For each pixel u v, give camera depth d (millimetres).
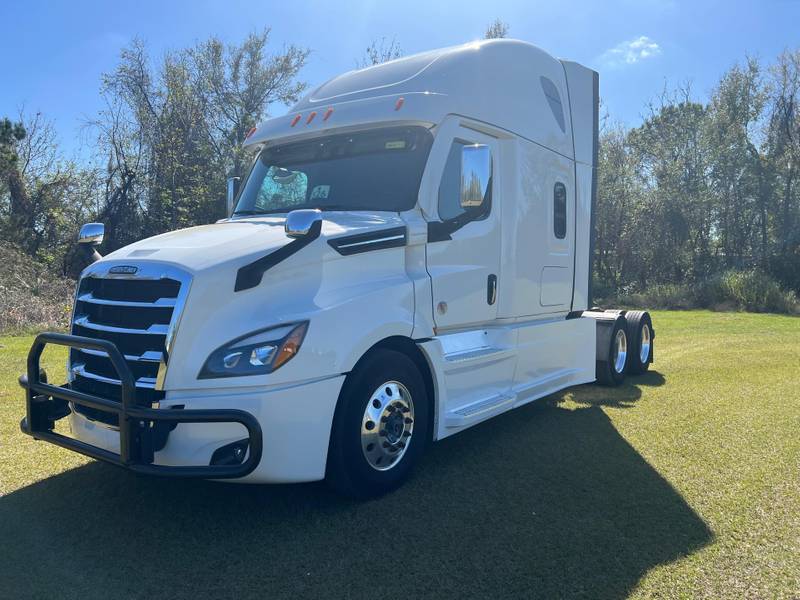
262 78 27938
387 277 4434
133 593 3039
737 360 9852
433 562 3336
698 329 15125
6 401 6688
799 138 27188
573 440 5562
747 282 23453
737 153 28062
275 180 5488
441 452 5227
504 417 6453
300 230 3820
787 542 3578
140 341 3672
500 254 5648
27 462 4820
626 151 31516
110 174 24656
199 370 3512
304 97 6020
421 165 4840
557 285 6672
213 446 3480
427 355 4594
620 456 5090
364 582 3139
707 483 4473
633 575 3215
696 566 3309
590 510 4008
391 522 3822
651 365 9719
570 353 6961
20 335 13266
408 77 5398
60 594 3029
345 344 3867
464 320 5137
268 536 3637
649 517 3900
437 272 4844
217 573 3225
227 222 5121
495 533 3674
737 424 6004
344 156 5207
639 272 29797
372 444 4137
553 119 6582
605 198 30297
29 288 16156
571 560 3361
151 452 3463
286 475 3598
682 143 29828
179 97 25312
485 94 5465
